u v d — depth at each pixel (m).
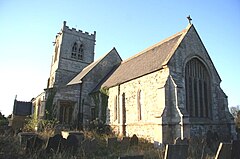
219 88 20.34
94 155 11.46
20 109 27.44
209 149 13.75
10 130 15.08
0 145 9.53
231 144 9.39
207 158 11.37
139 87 19.64
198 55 19.67
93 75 28.38
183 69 18.00
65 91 25.00
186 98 17.83
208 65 20.31
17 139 11.27
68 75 37.47
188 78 18.70
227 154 9.20
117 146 13.94
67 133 13.02
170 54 18.00
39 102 26.12
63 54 37.97
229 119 18.72
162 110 16.11
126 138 14.75
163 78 17.23
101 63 29.92
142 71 20.22
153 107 17.44
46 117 22.55
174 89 16.36
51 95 23.70
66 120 24.66
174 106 16.08
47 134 15.39
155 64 19.23
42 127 19.72
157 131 15.79
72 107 25.42
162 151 11.92
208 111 19.41
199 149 13.01
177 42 19.30
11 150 9.30
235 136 18.17
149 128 17.36
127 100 21.02
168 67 16.97
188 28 20.02
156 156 11.20
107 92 24.31
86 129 21.33
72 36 39.78
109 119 22.98
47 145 9.91
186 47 18.98
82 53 40.50
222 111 19.36
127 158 7.59
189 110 17.78
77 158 10.18
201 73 20.11
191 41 19.67
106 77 28.55
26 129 18.97
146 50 25.22
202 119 18.33
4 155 8.73
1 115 26.45
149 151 12.70
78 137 12.88
